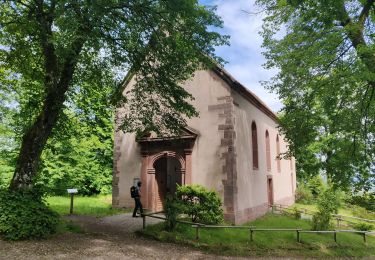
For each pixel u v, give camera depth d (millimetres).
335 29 11555
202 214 13633
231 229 14094
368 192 13117
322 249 13688
